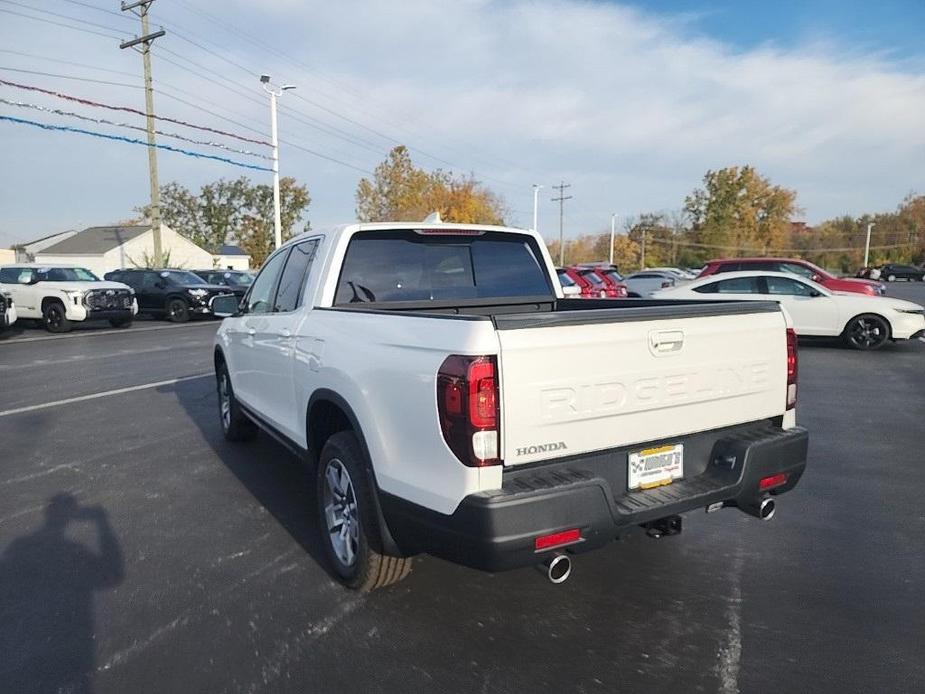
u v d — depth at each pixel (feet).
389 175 171.01
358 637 10.28
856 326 42.42
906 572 12.34
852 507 15.67
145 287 74.23
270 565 12.84
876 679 9.11
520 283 16.44
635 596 11.51
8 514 15.53
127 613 11.05
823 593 11.56
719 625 10.53
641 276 99.04
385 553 10.56
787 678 9.14
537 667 9.46
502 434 8.68
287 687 9.06
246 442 21.71
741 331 11.10
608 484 9.14
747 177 275.18
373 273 14.17
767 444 10.91
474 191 183.83
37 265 64.44
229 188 266.57
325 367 11.89
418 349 9.41
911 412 25.36
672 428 10.33
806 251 315.99
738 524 14.74
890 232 313.32
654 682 9.09
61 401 28.66
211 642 10.17
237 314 19.42
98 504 16.16
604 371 9.45
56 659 9.75
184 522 15.02
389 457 10.00
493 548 8.52
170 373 36.45
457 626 10.59
